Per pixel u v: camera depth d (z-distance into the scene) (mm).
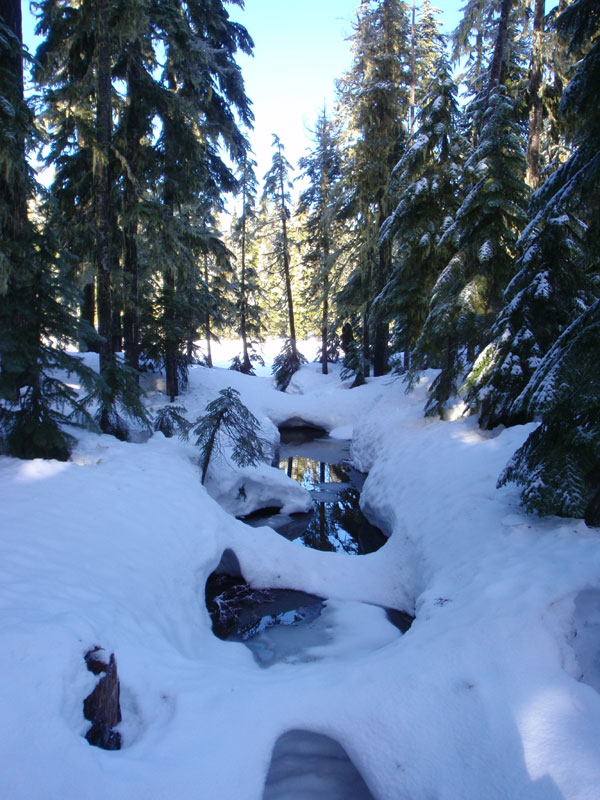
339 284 27078
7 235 6867
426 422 11656
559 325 7469
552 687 3207
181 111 11734
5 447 6863
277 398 21031
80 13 9219
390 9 18578
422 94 19703
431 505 7414
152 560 5465
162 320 14133
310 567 7129
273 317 46250
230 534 7277
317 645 5477
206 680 3713
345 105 19562
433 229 11641
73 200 12352
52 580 4234
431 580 5645
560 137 13641
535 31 11805
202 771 2787
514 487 6594
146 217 10883
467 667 3506
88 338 7211
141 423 9844
